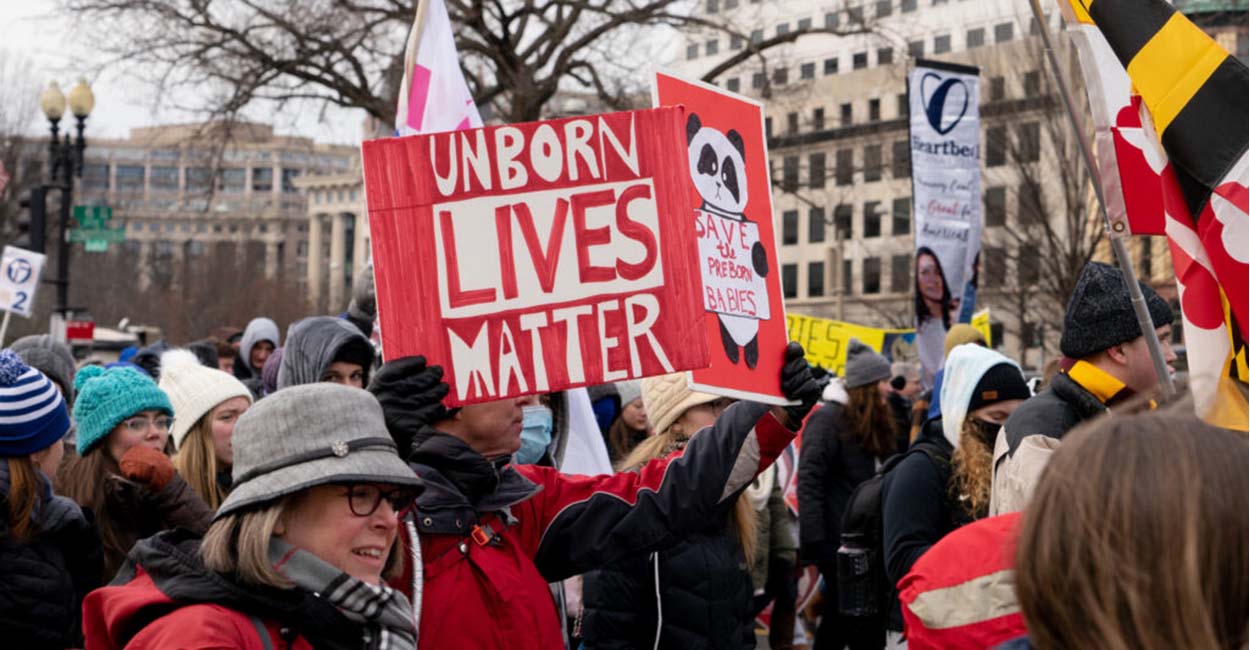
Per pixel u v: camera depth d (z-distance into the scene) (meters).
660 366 3.45
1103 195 3.42
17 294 15.98
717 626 4.75
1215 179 3.11
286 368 5.15
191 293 74.38
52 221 42.97
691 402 4.88
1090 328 4.06
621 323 3.46
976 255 10.66
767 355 3.63
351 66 20.66
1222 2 29.59
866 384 7.71
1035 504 1.86
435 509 3.29
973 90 10.73
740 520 4.92
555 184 3.48
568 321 3.45
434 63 5.13
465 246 3.44
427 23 5.15
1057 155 30.92
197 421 5.47
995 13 56.62
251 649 2.82
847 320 64.31
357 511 2.94
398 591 3.07
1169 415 1.87
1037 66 30.92
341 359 5.10
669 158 3.49
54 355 6.30
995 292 40.06
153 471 4.33
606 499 3.60
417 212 3.44
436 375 3.25
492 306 3.44
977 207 10.73
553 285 3.46
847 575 5.39
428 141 3.45
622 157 3.49
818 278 66.81
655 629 4.68
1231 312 3.12
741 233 3.68
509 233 3.46
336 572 2.91
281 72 19.67
